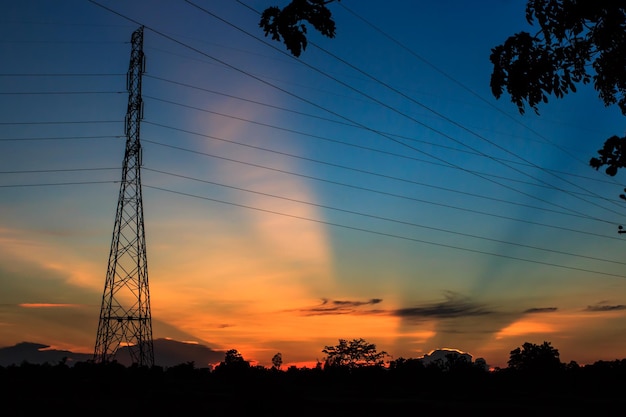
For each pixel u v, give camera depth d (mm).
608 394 120188
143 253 76438
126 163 75875
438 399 95375
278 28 14125
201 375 143125
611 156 15055
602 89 16078
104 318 75750
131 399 67250
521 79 15688
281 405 52969
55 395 71188
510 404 83375
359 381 130000
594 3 14523
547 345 146125
